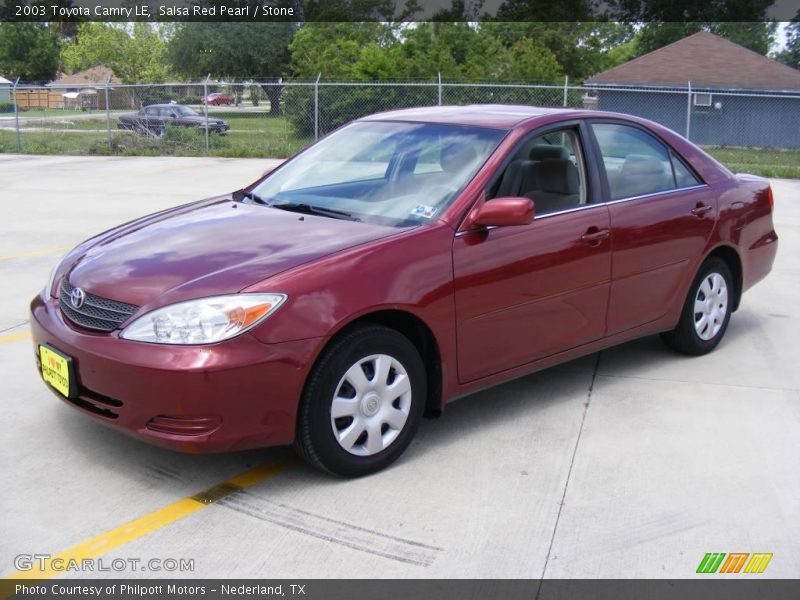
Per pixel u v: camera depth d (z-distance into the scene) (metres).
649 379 5.27
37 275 7.73
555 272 4.47
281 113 25.45
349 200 4.50
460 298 4.05
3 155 21.75
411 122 5.00
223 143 23.16
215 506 3.60
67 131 27.28
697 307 5.56
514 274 4.27
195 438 3.44
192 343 3.42
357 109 24.45
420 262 3.92
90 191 14.18
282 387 3.52
